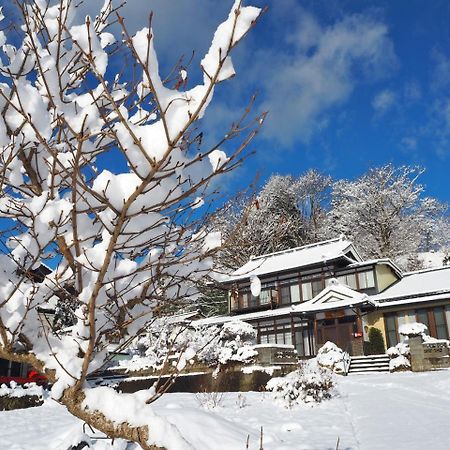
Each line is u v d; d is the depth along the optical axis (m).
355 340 24.50
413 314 25.52
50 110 2.54
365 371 21.48
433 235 48.19
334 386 14.88
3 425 10.99
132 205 1.93
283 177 49.03
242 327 20.66
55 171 2.25
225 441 6.92
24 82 2.41
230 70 1.75
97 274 2.28
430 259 45.16
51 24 2.58
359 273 28.31
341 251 28.39
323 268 29.52
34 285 2.29
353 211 44.72
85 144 2.25
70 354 2.47
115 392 2.47
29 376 19.84
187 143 2.12
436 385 14.70
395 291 26.75
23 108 2.08
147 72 1.74
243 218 2.56
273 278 31.14
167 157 1.86
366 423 10.23
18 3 2.36
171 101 1.77
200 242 2.54
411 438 8.48
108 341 2.53
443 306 24.80
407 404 12.24
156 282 2.58
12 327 2.28
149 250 2.49
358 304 24.45
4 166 2.21
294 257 31.78
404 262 40.84
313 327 27.69
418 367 19.28
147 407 2.42
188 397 15.92
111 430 2.36
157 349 20.62
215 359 19.64
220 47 1.70
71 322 2.82
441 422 9.77
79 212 2.11
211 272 2.64
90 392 2.42
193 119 1.75
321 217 48.38
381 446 8.02
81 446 5.50
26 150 2.42
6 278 2.33
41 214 2.17
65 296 2.57
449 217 48.66
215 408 12.81
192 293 2.70
